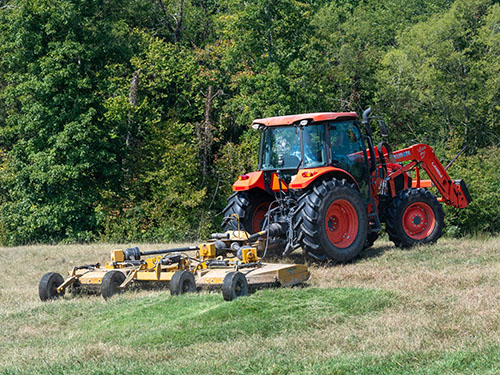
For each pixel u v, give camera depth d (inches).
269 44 1828.2
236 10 1915.6
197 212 1862.7
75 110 1707.7
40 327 486.0
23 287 706.8
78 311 519.2
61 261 944.3
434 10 2891.2
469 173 1813.5
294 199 729.6
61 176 1708.9
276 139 753.6
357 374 332.5
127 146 1892.2
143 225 1791.3
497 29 2164.1
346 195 705.0
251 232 762.8
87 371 359.6
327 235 688.4
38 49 1728.6
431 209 839.7
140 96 1957.4
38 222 1752.0
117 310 503.5
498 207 1804.9
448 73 2123.5
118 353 390.9
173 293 528.4
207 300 505.4
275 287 550.9
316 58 1919.3
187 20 2295.8
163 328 439.5
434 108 2133.4
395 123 2057.1
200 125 1924.2
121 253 598.9
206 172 1972.2
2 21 1823.3
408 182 895.1
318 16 2395.4
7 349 426.0
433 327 407.8
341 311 464.1
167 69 1983.3
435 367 332.5
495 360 335.3
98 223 1749.5
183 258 585.3
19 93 1753.2
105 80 1784.0
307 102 1798.7
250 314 459.8
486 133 2133.4
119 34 1940.2
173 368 354.9
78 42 1745.8
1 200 1989.4
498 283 549.0
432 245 815.7
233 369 349.1
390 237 829.2
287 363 354.9
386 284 559.8
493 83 2039.9
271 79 1756.9
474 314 436.5
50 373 361.1
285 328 428.1
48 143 1739.7
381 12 2790.4
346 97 2007.9
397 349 365.7
